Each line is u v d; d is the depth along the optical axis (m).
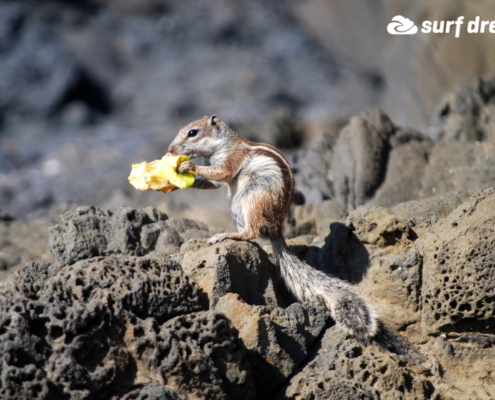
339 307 9.73
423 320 10.04
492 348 9.66
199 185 11.80
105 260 8.79
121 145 42.75
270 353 8.89
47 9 52.88
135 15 57.19
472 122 19.41
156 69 52.28
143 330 7.98
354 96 51.47
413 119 34.28
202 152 11.41
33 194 36.16
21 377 6.90
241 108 48.78
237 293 9.62
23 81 46.41
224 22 57.62
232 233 10.59
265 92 50.91
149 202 21.12
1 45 47.62
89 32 53.03
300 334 9.31
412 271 10.13
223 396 7.96
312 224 14.92
